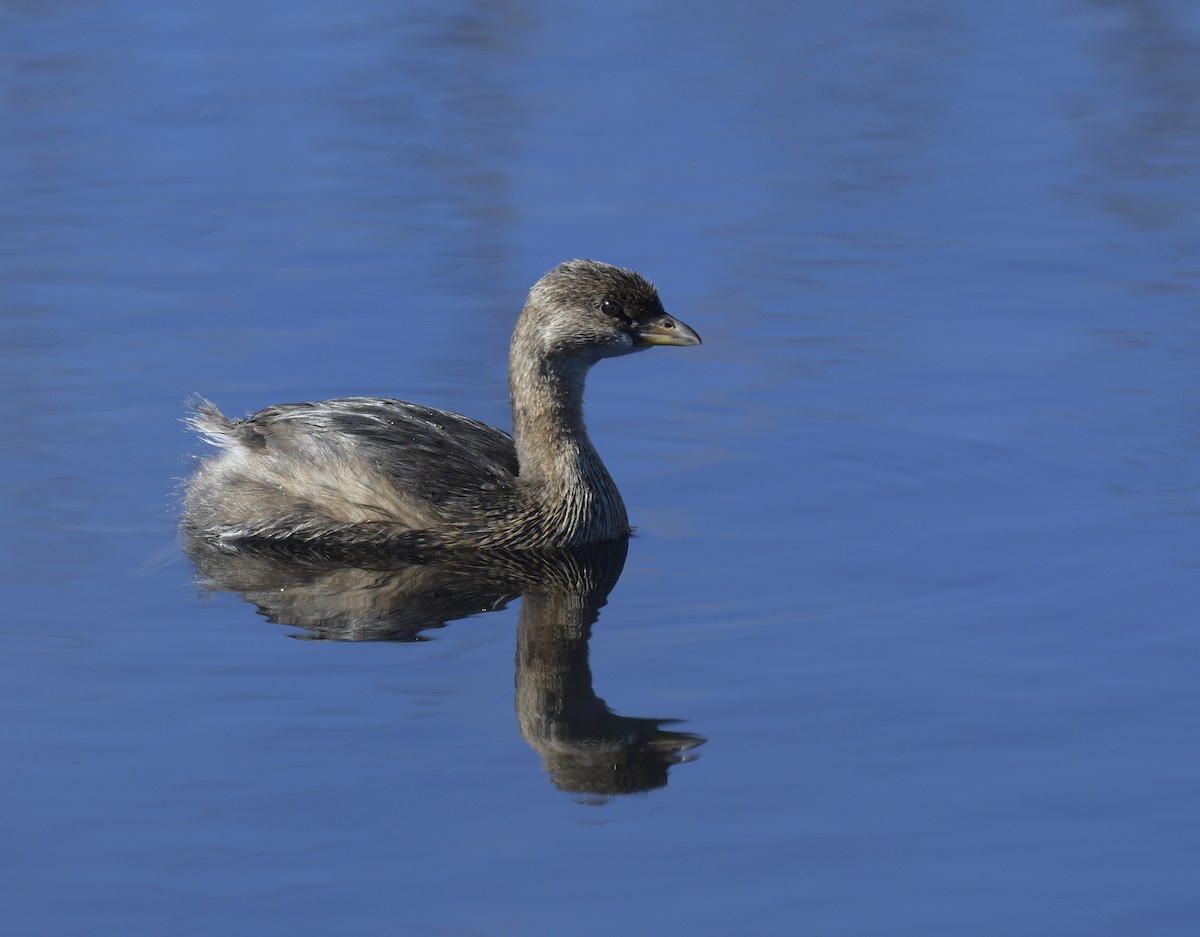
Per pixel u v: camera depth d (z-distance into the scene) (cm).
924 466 1398
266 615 1162
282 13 2475
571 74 2259
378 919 822
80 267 1741
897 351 1605
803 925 816
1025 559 1221
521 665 1083
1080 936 808
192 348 1595
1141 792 922
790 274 1747
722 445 1459
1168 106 2117
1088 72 2230
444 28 2425
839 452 1433
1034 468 1382
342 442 1323
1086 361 1570
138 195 1908
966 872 857
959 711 1009
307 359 1579
